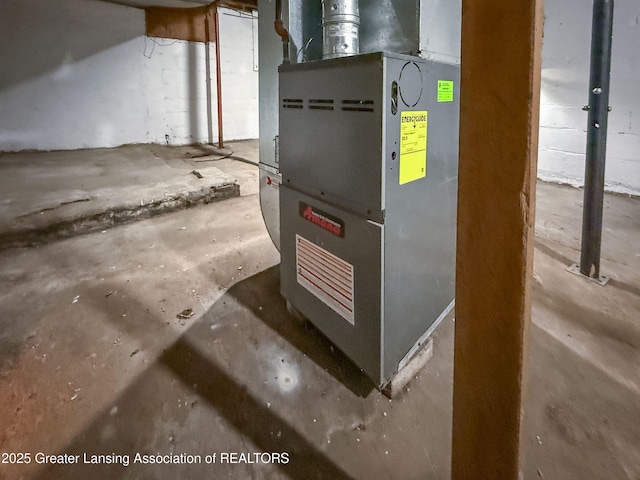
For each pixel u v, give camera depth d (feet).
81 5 14.98
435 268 4.62
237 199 10.98
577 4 11.21
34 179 10.55
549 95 12.39
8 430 3.89
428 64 3.76
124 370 4.69
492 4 1.78
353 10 4.27
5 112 14.29
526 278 1.93
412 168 3.78
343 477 3.56
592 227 6.50
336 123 3.79
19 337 5.15
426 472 3.59
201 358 4.92
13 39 13.94
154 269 6.99
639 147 10.84
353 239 3.89
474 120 1.95
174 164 14.03
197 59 18.38
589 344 5.12
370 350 4.01
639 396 4.33
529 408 4.19
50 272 6.79
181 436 3.92
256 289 6.38
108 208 8.69
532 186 1.84
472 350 2.23
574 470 3.55
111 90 16.42
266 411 4.22
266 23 5.36
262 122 5.93
